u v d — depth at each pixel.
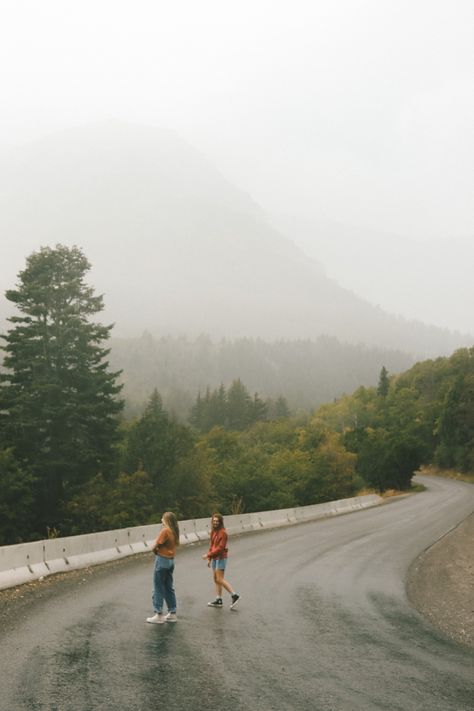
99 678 7.48
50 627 10.09
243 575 17.14
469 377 110.38
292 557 21.69
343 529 33.50
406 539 28.81
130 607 11.97
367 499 57.62
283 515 37.91
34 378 42.38
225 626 10.64
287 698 7.04
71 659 8.24
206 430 148.62
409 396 149.12
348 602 13.77
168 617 10.85
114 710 6.45
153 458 40.28
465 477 98.25
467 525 35.53
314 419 155.62
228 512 43.75
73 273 44.03
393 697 7.30
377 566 20.27
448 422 107.19
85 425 44.09
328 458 68.62
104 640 9.30
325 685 7.62
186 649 8.95
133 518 35.97
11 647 8.80
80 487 40.62
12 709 6.41
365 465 82.00
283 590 14.92
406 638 10.55
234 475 46.59
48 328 43.19
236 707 6.67
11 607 11.88
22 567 15.28
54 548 16.97
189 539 26.00
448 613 13.45
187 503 39.78
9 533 36.47
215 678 7.64
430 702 7.18
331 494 62.66
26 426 40.03
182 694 7.01
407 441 80.69
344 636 10.41
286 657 8.82
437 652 9.68
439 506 51.38
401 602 14.16
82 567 17.75
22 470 37.19
